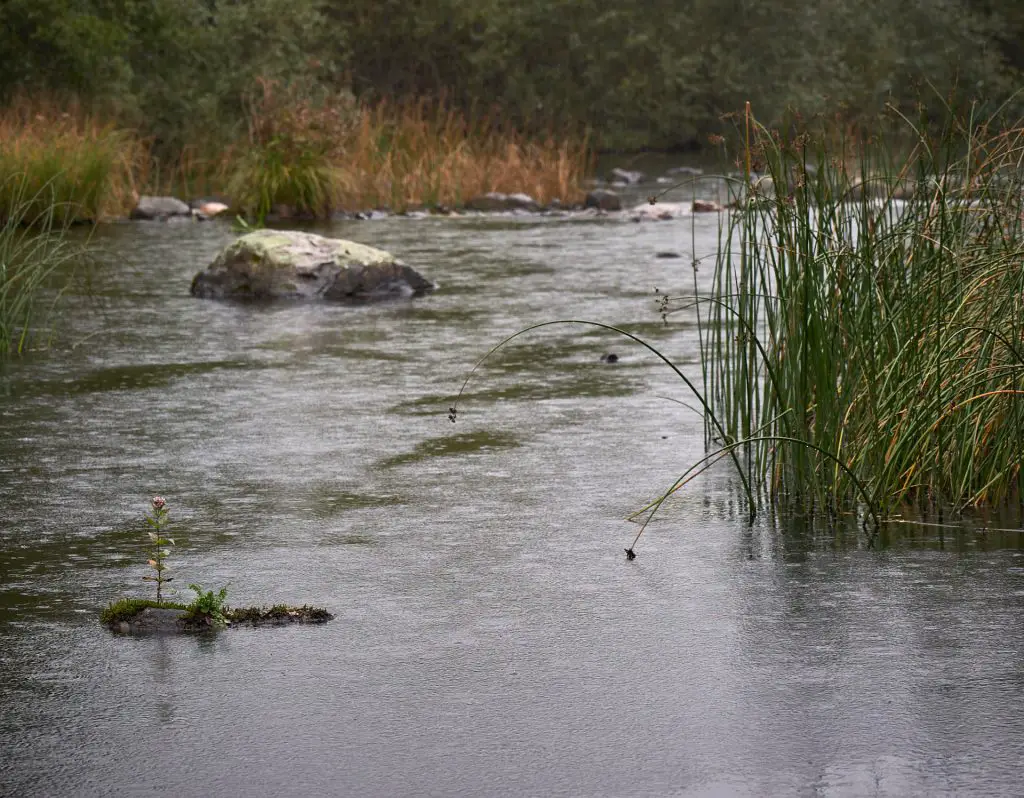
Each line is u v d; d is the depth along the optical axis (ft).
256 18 151.84
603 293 64.95
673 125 201.87
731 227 37.04
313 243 65.98
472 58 192.24
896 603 24.12
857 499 30.94
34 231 92.38
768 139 35.42
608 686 20.75
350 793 17.57
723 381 37.78
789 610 23.86
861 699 20.13
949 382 31.17
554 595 24.77
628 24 198.29
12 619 23.93
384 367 46.96
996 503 30.27
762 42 199.72
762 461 33.81
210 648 22.50
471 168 126.00
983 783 17.60
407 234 95.61
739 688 20.61
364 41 192.95
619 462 34.19
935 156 35.17
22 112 122.31
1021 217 35.45
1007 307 32.65
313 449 35.68
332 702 20.31
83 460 34.81
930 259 33.88
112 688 20.93
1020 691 20.31
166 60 145.79
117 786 17.84
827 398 31.63
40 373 46.21
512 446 35.86
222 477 33.09
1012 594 24.45
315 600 24.64
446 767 18.22
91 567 26.61
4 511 30.42
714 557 26.89
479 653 22.12
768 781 17.74
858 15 200.54
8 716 19.98
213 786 17.81
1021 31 204.23
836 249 34.60
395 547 27.63
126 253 81.97
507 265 77.05
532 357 48.70
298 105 117.39
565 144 136.26
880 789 17.48
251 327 55.77
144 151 128.47
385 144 133.28
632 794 17.44
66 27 130.72
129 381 44.73
